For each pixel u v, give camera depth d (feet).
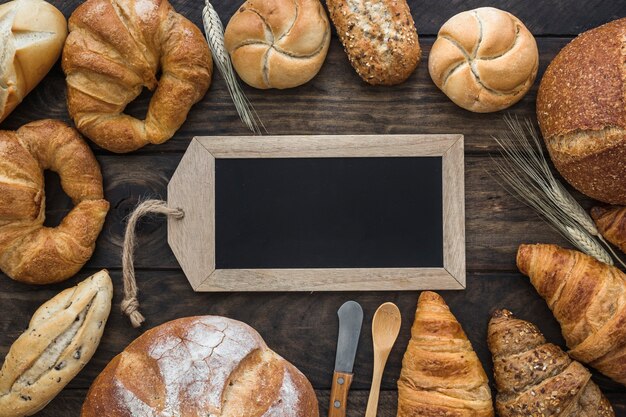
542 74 4.86
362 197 4.78
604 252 4.59
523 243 4.85
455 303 4.86
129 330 4.85
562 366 4.50
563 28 4.84
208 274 4.77
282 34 4.51
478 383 4.53
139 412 4.14
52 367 4.45
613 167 4.26
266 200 4.79
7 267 4.61
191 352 4.28
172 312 4.86
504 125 4.84
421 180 4.77
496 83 4.47
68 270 4.65
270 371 4.39
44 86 4.84
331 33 4.87
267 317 4.87
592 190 4.47
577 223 4.82
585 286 4.42
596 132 4.24
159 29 4.52
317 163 4.79
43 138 4.59
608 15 4.83
